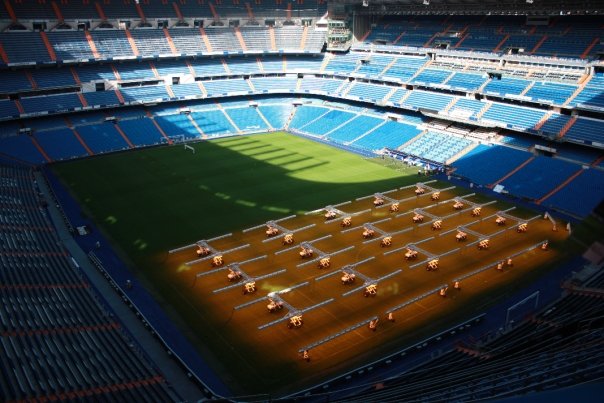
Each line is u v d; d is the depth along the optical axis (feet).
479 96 273.13
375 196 205.46
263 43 352.49
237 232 179.11
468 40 301.63
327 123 321.73
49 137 271.28
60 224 186.29
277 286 144.25
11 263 138.21
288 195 214.90
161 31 328.90
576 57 250.78
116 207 202.39
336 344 120.26
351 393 103.60
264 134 318.65
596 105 223.51
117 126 293.02
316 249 160.45
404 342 120.57
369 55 339.98
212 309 134.21
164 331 125.08
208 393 104.53
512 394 44.47
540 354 74.28
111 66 311.27
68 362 99.50
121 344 113.29
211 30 344.28
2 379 88.38
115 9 317.63
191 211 197.98
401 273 151.74
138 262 158.92
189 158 266.36
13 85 273.95
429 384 81.87
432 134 278.46
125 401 89.81
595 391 22.74
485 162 241.55
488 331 123.54
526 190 215.51
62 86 287.69
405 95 301.84
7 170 228.63
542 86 249.34
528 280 147.84
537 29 281.33
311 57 361.71
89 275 151.84
